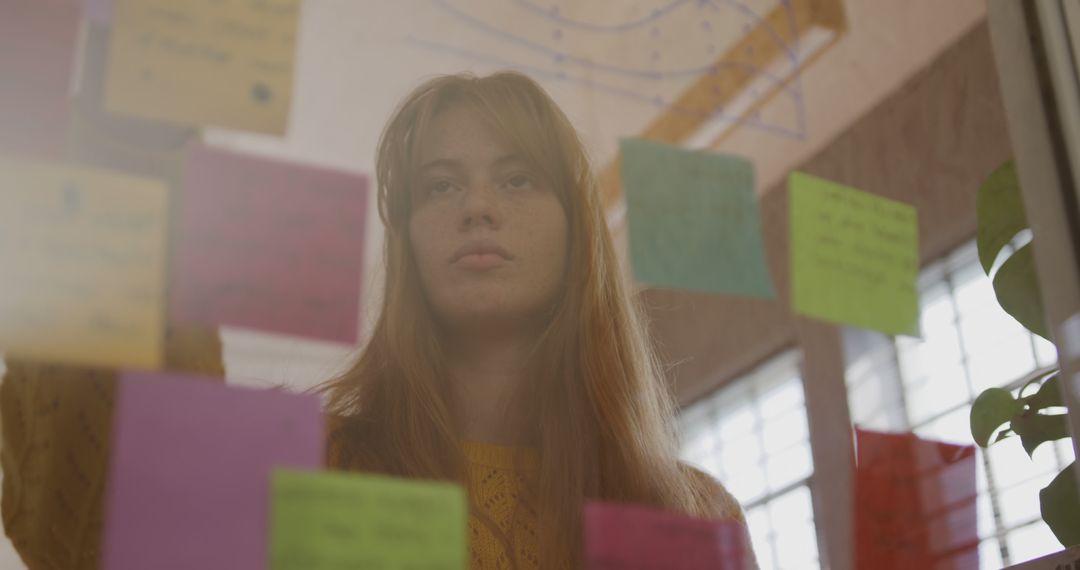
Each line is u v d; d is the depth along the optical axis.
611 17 0.83
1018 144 0.85
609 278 0.77
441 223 0.73
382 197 0.73
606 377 0.74
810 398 1.32
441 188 0.73
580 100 0.80
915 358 1.08
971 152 1.34
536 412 0.71
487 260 0.72
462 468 0.68
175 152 0.60
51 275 0.50
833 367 1.11
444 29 0.78
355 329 0.55
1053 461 1.12
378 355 0.70
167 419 0.49
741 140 0.92
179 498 0.48
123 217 0.52
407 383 0.69
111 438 0.54
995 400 0.88
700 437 2.52
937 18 1.17
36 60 0.56
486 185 0.73
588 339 0.74
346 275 0.56
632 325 0.78
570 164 0.76
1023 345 1.53
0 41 0.56
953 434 1.06
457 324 0.72
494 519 0.67
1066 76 0.83
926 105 1.27
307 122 0.73
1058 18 0.85
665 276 0.65
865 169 1.06
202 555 0.47
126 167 0.58
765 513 2.29
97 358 0.49
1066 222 0.80
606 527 0.54
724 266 0.67
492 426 0.71
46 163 0.51
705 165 0.69
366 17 0.76
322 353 0.69
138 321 0.51
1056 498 0.82
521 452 0.70
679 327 2.59
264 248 0.54
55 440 0.57
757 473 2.39
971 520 0.75
